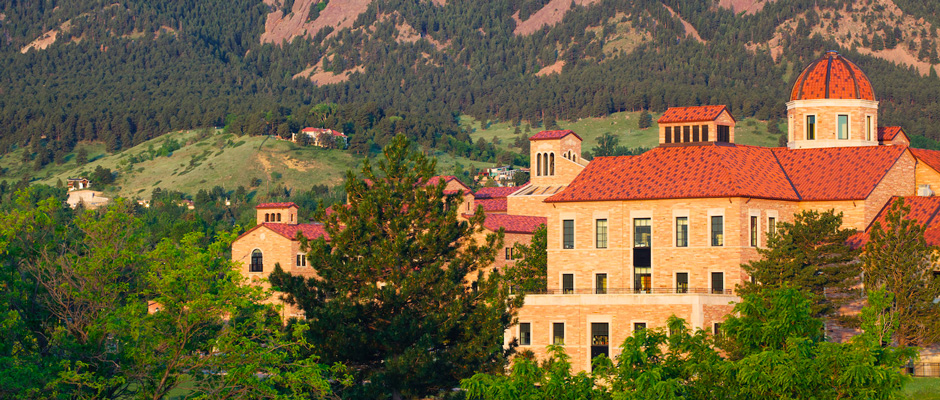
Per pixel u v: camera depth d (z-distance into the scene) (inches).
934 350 4399.6
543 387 2684.5
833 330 4726.9
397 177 3801.7
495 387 2667.3
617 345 4830.2
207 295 3373.5
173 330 3489.2
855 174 5113.2
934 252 4468.5
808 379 2469.2
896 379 2460.6
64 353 3476.9
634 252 5083.7
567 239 5246.1
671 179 5103.3
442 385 3538.4
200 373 3469.5
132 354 3329.2
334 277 3604.8
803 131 5816.9
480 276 3732.8
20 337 3437.5
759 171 5162.4
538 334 4992.6
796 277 4340.6
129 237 3769.7
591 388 2719.0
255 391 3346.5
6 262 3639.3
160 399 3585.1
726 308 4761.3
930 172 5251.0
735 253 4849.9
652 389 2544.3
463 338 3560.5
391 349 3508.9
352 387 3405.5
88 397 3292.3
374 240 3700.8
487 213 7672.2
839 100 5753.0
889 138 6077.8
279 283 3649.1
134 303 3427.7
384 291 3489.2
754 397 2529.5
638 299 4800.7
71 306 3646.7
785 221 5054.1
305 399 3351.4
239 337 3449.8
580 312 4916.3
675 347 2775.6
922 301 4148.6
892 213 4360.2
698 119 5403.5
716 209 4899.1
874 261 4249.5
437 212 3713.1
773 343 2716.5
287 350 3533.5
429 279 3535.9
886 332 3764.8
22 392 3036.4
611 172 5315.0
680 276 4977.9
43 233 3801.7
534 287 5398.6
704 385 2635.3
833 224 4407.0
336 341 3442.4
